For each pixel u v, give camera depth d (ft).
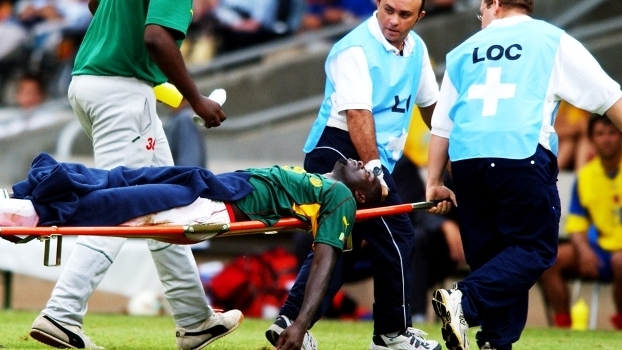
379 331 62.59
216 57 163.63
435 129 60.85
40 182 51.08
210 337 63.67
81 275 59.82
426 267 103.91
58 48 171.94
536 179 56.54
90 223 51.60
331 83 62.59
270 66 159.33
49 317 59.11
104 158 60.49
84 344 60.29
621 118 57.16
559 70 57.47
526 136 56.54
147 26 57.82
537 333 91.45
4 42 173.58
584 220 109.19
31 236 50.31
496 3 60.18
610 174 108.47
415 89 63.52
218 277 110.42
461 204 59.77
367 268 99.19
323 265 53.67
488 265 56.75
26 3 177.68
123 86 60.18
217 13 165.27
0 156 159.02
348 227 55.01
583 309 109.81
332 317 111.65
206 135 155.43
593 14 153.17
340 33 162.40
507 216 57.41
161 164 62.90
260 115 157.48
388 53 61.77
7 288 114.73
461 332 54.60
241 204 54.75
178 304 62.69
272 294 110.01
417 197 103.24
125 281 111.34
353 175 58.49
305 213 54.85
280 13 167.02
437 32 155.02
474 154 57.52
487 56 58.49
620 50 151.33
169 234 51.16
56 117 159.94
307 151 63.36
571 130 128.98
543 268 57.00
